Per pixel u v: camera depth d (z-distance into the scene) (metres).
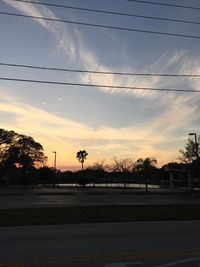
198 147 67.81
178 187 80.12
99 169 108.44
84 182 78.69
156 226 16.34
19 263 8.89
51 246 11.14
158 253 9.95
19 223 17.72
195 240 12.13
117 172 103.00
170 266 8.55
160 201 36.44
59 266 8.59
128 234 13.64
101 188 71.94
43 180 110.00
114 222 18.36
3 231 14.91
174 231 14.46
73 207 25.44
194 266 8.55
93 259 9.27
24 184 89.81
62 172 130.25
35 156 103.69
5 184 96.50
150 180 100.94
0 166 99.12
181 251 10.20
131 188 72.38
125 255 9.72
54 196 45.19
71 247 10.95
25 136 101.81
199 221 18.78
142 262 8.94
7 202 34.31
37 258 9.42
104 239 12.45
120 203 32.72
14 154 99.00
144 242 11.77
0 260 9.22
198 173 69.31
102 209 23.84
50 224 17.52
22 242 11.92
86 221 18.66
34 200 37.53
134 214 21.31
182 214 21.41
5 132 98.44
